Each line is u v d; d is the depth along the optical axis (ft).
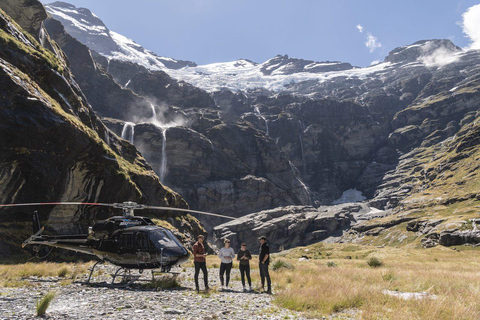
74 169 119.85
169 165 543.39
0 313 23.59
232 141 643.45
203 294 33.55
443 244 301.63
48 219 112.78
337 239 504.43
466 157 620.49
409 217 450.71
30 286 36.86
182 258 39.40
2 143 93.61
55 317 22.85
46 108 105.29
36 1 199.72
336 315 26.30
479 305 27.94
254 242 493.77
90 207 130.52
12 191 99.14
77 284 39.78
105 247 41.16
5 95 95.81
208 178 575.79
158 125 588.91
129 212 44.32
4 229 96.58
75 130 114.32
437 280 47.11
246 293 36.17
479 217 328.49
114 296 31.07
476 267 94.48
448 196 507.30
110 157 136.36
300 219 533.55
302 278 46.65
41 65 139.54
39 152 102.42
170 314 24.32
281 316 24.90
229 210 557.33
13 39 130.93
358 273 58.03
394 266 97.04
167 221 191.42
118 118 572.92
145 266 38.63
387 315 25.23
